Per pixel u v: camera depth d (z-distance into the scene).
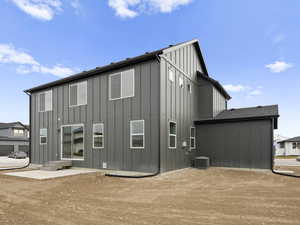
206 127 12.51
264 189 6.18
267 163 10.55
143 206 4.39
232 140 11.65
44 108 12.94
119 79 9.88
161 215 3.81
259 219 3.59
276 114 10.31
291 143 32.44
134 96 9.34
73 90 11.59
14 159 24.55
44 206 4.43
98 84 10.58
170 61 9.89
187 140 11.54
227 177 8.49
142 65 9.23
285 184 7.04
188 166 11.52
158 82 8.74
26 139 34.50
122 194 5.52
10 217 3.74
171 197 5.19
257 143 10.91
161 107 8.77
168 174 8.95
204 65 14.23
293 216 3.75
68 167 10.92
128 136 9.37
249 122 11.22
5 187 6.38
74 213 3.95
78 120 11.19
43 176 8.16
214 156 12.10
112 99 10.02
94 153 10.38
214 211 4.05
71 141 11.35
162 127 8.80
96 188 6.29
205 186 6.61
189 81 12.27
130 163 9.20
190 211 4.04
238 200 4.90
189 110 12.02
